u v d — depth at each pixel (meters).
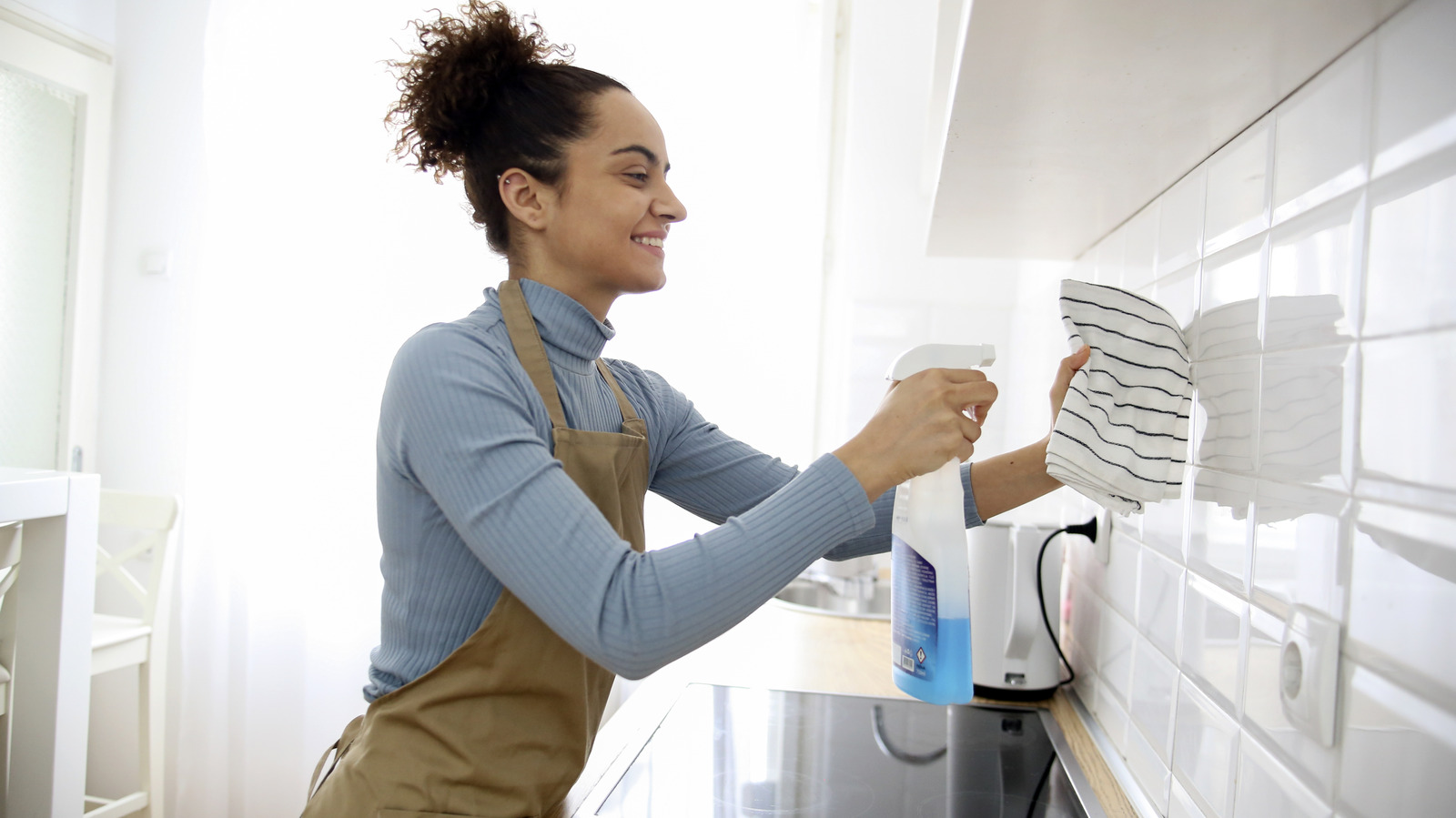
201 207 2.44
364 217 2.24
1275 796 0.62
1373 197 0.52
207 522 2.31
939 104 1.31
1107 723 1.07
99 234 2.49
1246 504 0.69
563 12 2.19
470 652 0.73
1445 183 0.45
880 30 2.01
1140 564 0.96
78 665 1.70
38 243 2.38
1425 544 0.46
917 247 2.01
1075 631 1.26
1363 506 0.52
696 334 2.17
